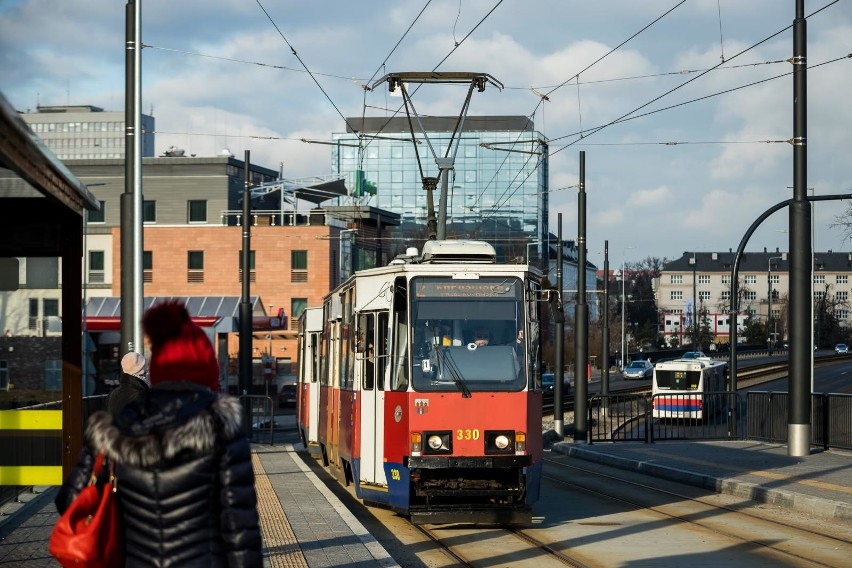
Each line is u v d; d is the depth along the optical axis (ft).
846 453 84.02
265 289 251.19
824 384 250.57
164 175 277.44
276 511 49.39
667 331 547.49
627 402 108.68
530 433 48.83
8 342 56.49
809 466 73.36
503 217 389.60
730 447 94.43
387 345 49.93
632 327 486.38
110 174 270.67
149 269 253.24
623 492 65.00
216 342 161.17
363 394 52.70
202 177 276.00
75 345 31.45
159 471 14.03
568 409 175.83
